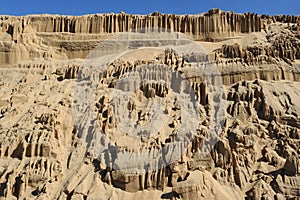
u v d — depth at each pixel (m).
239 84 35.12
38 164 28.66
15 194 27.50
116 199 26.19
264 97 33.28
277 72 36.41
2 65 43.38
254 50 38.38
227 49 39.00
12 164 29.44
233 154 28.58
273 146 29.66
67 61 44.34
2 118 34.53
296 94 34.41
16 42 44.50
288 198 25.84
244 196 26.55
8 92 38.75
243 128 30.75
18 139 30.86
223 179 27.39
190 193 25.58
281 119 31.72
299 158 28.00
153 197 26.12
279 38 41.34
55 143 30.48
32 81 40.25
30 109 34.91
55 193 27.27
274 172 27.73
